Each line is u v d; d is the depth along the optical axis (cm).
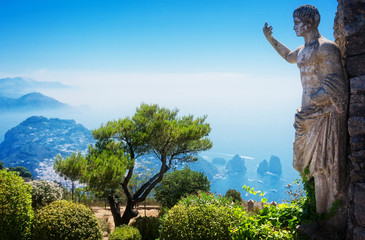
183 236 589
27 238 736
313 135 519
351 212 440
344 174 487
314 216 535
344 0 461
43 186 1044
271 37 630
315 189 531
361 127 439
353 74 456
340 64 491
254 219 616
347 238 443
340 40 502
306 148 537
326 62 495
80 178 1058
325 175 513
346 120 487
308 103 526
